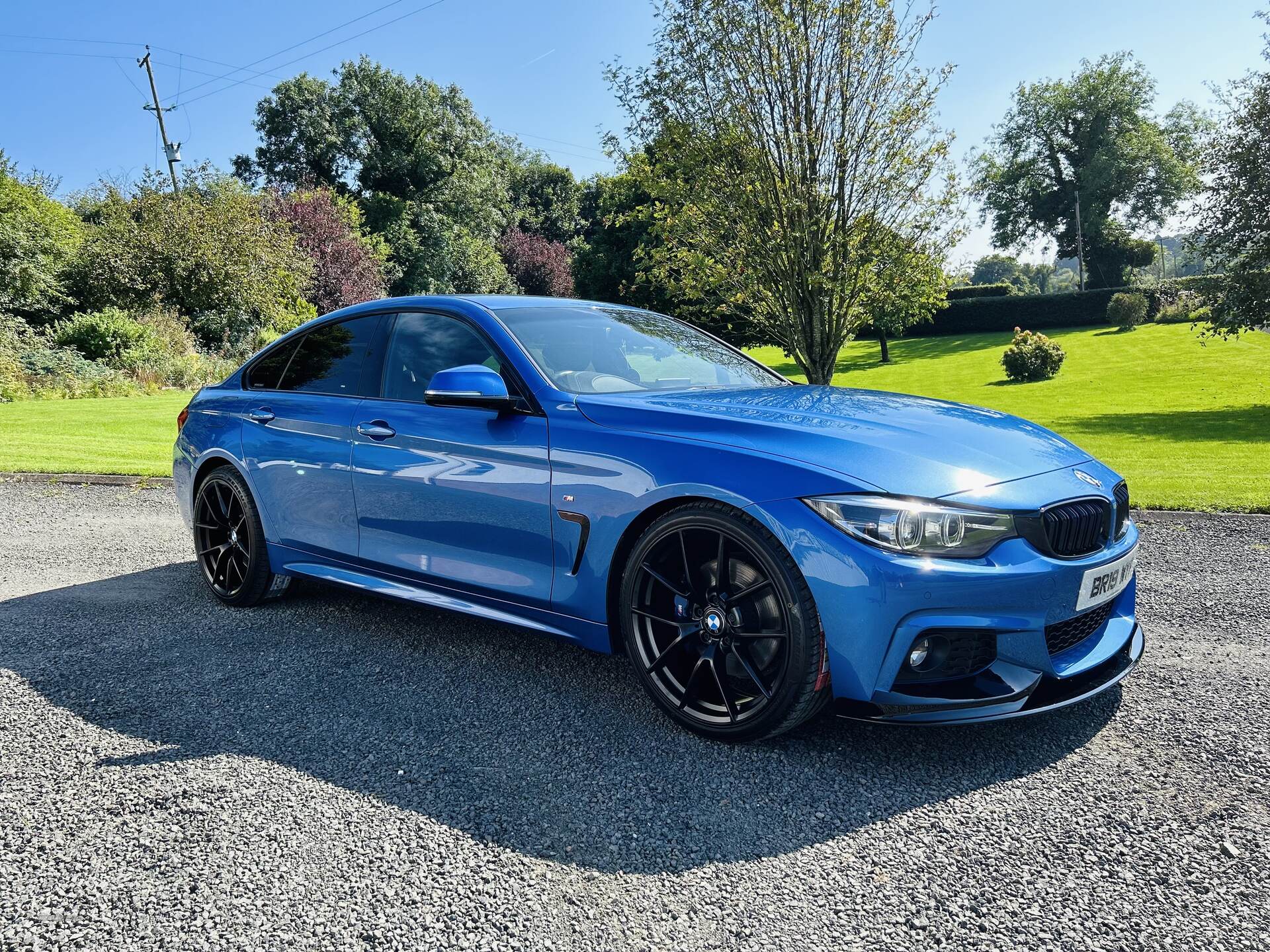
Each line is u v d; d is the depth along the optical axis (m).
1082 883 1.79
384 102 54.12
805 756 2.39
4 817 2.06
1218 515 5.80
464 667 3.13
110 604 3.99
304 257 30.64
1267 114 16.83
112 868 1.85
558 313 3.43
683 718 2.53
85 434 11.12
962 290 59.62
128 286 24.69
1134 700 2.75
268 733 2.56
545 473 2.74
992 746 2.44
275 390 3.85
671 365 3.39
